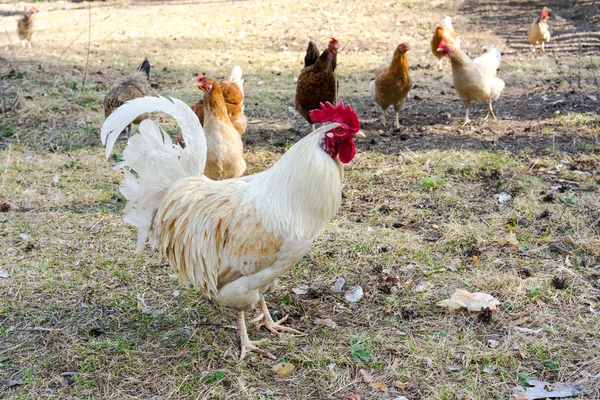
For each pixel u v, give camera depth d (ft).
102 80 16.33
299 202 7.61
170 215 7.91
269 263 7.70
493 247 9.36
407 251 9.36
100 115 13.48
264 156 11.89
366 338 8.16
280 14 26.11
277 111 13.98
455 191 10.54
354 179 11.02
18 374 7.83
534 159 11.27
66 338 8.21
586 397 7.48
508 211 9.99
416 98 14.67
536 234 9.55
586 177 10.66
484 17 23.65
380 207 10.26
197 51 20.48
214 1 30.32
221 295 7.86
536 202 10.09
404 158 11.53
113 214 10.22
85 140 12.48
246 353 8.06
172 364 7.96
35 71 16.65
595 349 7.90
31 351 8.07
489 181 10.77
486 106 13.88
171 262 8.11
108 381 7.77
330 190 7.63
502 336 8.14
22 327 8.35
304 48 20.70
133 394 7.67
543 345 7.96
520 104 13.83
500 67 16.93
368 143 12.23
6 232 9.77
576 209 9.91
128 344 8.15
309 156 7.59
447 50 12.42
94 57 19.42
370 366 7.90
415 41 20.94
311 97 12.05
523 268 8.98
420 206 10.23
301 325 8.43
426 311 8.49
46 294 8.77
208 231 7.78
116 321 8.44
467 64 12.42
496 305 8.47
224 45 21.48
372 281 8.94
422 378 7.75
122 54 20.04
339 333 8.27
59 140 12.46
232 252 7.68
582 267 8.95
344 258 9.29
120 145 12.36
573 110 13.19
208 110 9.64
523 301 8.52
